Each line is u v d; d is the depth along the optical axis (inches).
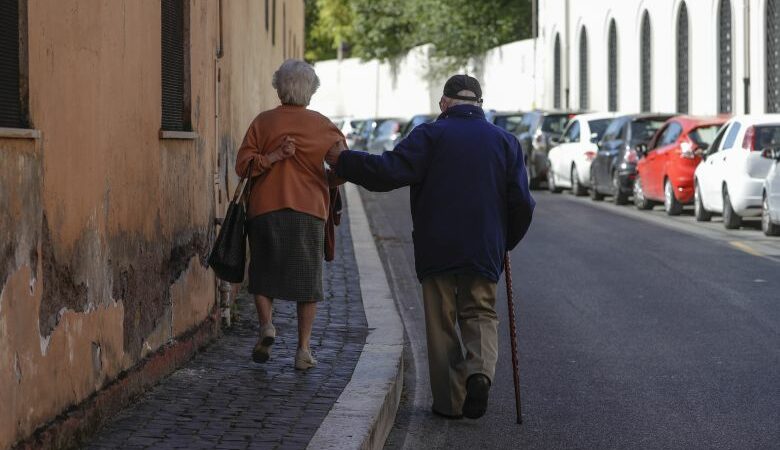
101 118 348.5
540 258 855.1
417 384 474.3
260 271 423.8
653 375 481.7
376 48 3703.3
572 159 1563.7
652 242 960.9
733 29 1676.9
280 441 333.1
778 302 656.4
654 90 2055.9
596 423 408.2
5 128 274.8
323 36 4955.7
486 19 3181.6
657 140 1299.2
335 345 481.4
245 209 425.7
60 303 315.3
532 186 1745.8
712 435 392.2
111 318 360.5
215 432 342.3
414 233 401.1
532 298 676.1
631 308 640.4
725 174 1075.3
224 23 568.4
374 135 2684.5
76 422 321.4
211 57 513.3
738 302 657.0
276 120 423.8
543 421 411.5
